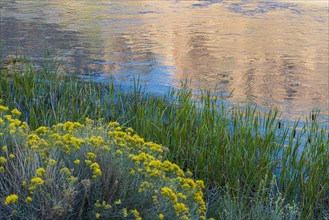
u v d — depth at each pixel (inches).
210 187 202.7
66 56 426.9
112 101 267.9
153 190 135.2
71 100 265.9
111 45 488.1
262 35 570.3
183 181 149.1
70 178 123.3
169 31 580.4
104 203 123.6
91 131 163.6
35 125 231.6
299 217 179.6
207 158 213.6
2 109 158.4
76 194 125.6
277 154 219.9
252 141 215.2
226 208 177.6
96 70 380.8
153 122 236.7
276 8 778.8
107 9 733.9
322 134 228.4
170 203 133.6
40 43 480.1
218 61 442.3
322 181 203.6
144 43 505.7
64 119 239.8
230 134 231.5
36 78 307.9
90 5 772.0
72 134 158.6
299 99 339.6
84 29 569.9
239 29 605.3
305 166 211.6
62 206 122.3
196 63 430.6
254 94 345.7
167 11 732.0
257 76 396.5
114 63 410.6
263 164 205.9
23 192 127.2
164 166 149.0
